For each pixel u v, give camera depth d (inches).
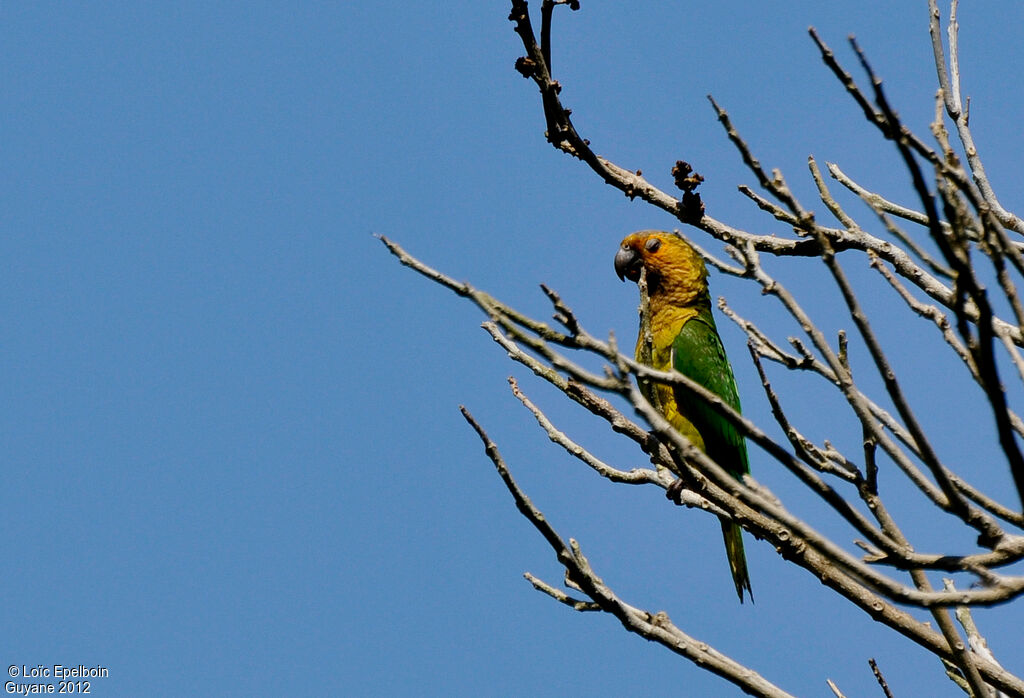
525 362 420.5
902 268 490.0
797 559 406.3
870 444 352.8
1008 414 281.6
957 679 432.5
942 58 431.5
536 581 457.4
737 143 321.1
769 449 320.2
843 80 311.6
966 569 307.7
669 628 419.5
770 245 520.4
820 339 338.0
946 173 292.4
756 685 400.5
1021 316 296.5
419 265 335.3
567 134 531.2
